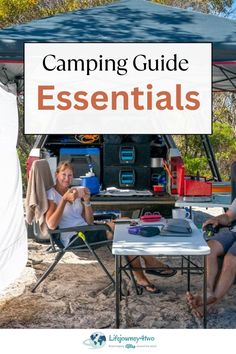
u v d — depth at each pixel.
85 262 6.01
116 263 3.76
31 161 6.40
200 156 12.96
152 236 4.08
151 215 4.75
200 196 5.38
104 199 6.14
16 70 6.50
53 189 4.92
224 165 13.91
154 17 5.63
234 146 14.26
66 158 6.68
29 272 5.53
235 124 18.12
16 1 14.92
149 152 6.71
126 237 4.06
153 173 6.83
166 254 3.66
